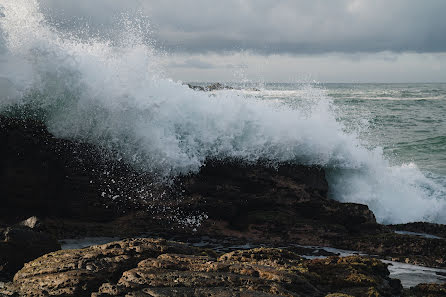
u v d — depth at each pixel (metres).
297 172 8.66
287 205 8.35
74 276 4.54
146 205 7.98
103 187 7.93
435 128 26.61
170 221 7.96
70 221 7.71
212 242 7.56
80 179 7.86
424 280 6.10
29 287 4.63
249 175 8.42
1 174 7.55
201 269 4.60
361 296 4.69
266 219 8.02
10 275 5.64
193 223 8.02
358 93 67.44
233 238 7.79
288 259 5.35
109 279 4.64
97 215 7.83
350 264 5.28
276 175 8.55
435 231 8.98
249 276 4.40
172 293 4.01
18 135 7.70
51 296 4.46
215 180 8.30
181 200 8.08
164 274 4.38
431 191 11.42
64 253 5.08
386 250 7.46
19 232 5.85
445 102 47.06
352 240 7.75
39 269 4.84
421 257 7.13
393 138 22.62
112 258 4.88
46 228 6.77
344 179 9.91
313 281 4.84
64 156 7.90
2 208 7.59
